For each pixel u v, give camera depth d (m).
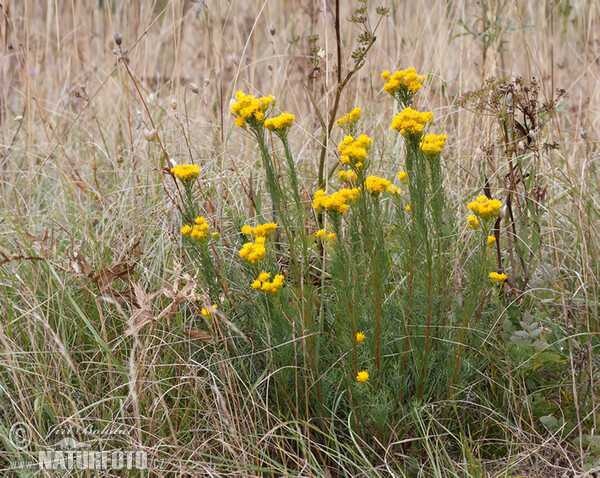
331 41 3.83
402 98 1.84
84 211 2.94
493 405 2.10
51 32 4.82
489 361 2.15
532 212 2.37
